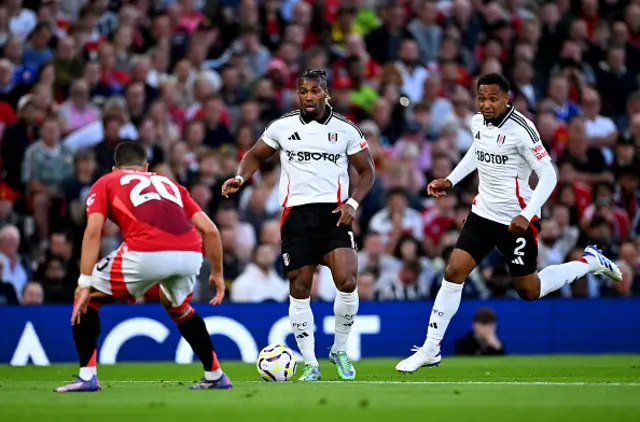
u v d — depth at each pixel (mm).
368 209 51562
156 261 22375
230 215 46469
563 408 19156
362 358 41875
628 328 43750
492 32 64250
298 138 28422
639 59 65750
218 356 40781
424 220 51000
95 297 22906
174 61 58438
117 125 49781
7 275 44438
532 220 28906
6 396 21984
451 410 19062
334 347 29562
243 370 35219
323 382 27281
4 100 52375
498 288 45969
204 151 50469
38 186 48219
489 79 28094
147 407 19625
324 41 61219
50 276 43719
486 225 29047
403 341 42281
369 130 53625
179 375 33406
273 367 27656
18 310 40031
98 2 58250
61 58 54031
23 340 39906
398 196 50219
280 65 58969
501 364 37094
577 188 52312
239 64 57562
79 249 46188
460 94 59031
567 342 43469
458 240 29406
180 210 23062
